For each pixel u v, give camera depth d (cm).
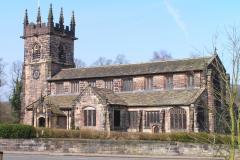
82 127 8044
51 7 9756
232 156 1388
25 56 10006
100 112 7888
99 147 5925
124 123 8012
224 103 1675
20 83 12212
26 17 10100
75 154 5678
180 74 7956
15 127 6259
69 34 10138
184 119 7431
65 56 10025
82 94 8169
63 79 9262
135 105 7969
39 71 9731
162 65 8356
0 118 12638
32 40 9931
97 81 8856
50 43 9694
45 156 5266
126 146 5822
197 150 5412
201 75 7675
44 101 8756
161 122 7619
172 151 5575
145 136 6138
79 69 9475
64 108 8538
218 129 1838
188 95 7600
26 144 6181
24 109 9825
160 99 7850
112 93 8425
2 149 6241
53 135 6538
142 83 8375
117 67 8931
